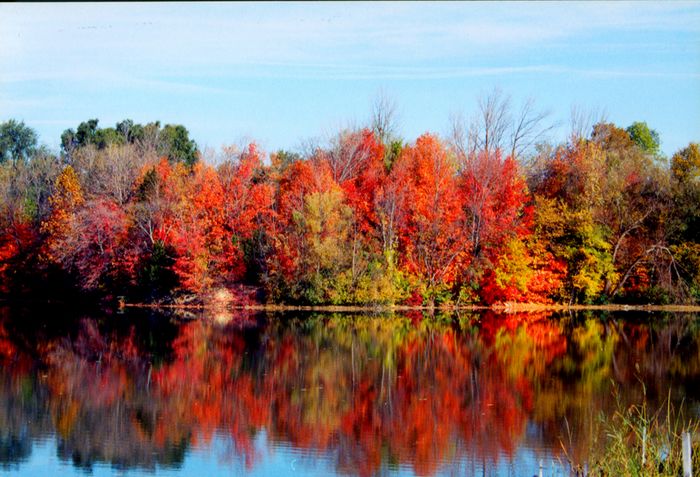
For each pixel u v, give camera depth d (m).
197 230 57.44
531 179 65.62
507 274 57.03
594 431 23.25
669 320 49.28
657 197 57.03
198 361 34.78
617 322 48.31
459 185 60.41
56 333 43.38
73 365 33.81
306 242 56.44
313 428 24.28
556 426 24.03
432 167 59.81
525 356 36.00
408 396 28.25
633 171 58.72
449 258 57.72
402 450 22.06
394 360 35.12
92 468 20.70
